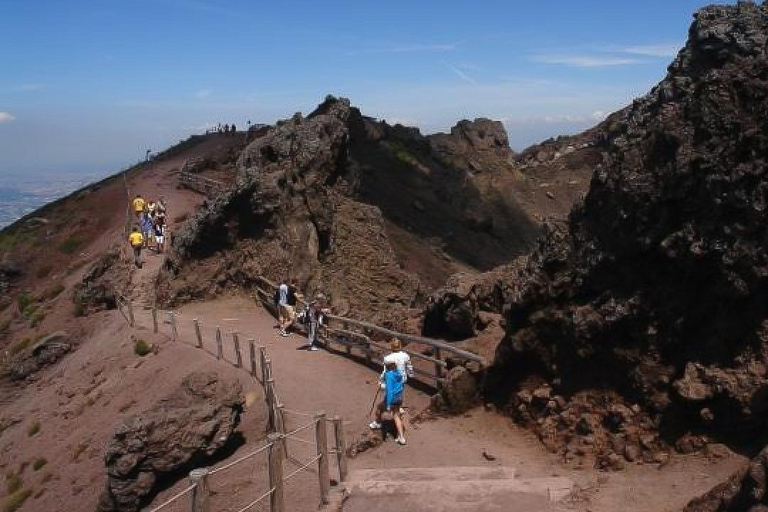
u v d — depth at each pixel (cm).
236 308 3475
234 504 1563
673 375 1448
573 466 1486
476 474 1466
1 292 5694
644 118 1708
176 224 4994
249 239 3656
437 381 2050
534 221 9069
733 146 1387
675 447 1398
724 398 1330
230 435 1898
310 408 2070
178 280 3694
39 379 3656
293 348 2752
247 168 3941
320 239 3797
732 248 1347
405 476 1486
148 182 7006
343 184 4356
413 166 8231
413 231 6588
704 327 1426
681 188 1451
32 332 4234
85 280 4366
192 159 7750
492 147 9981
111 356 3058
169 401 2023
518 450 1631
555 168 11000
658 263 1511
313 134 3978
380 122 8938
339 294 3584
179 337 2959
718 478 1251
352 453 1700
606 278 1616
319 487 1462
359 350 2633
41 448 2639
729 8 2228
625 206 1559
